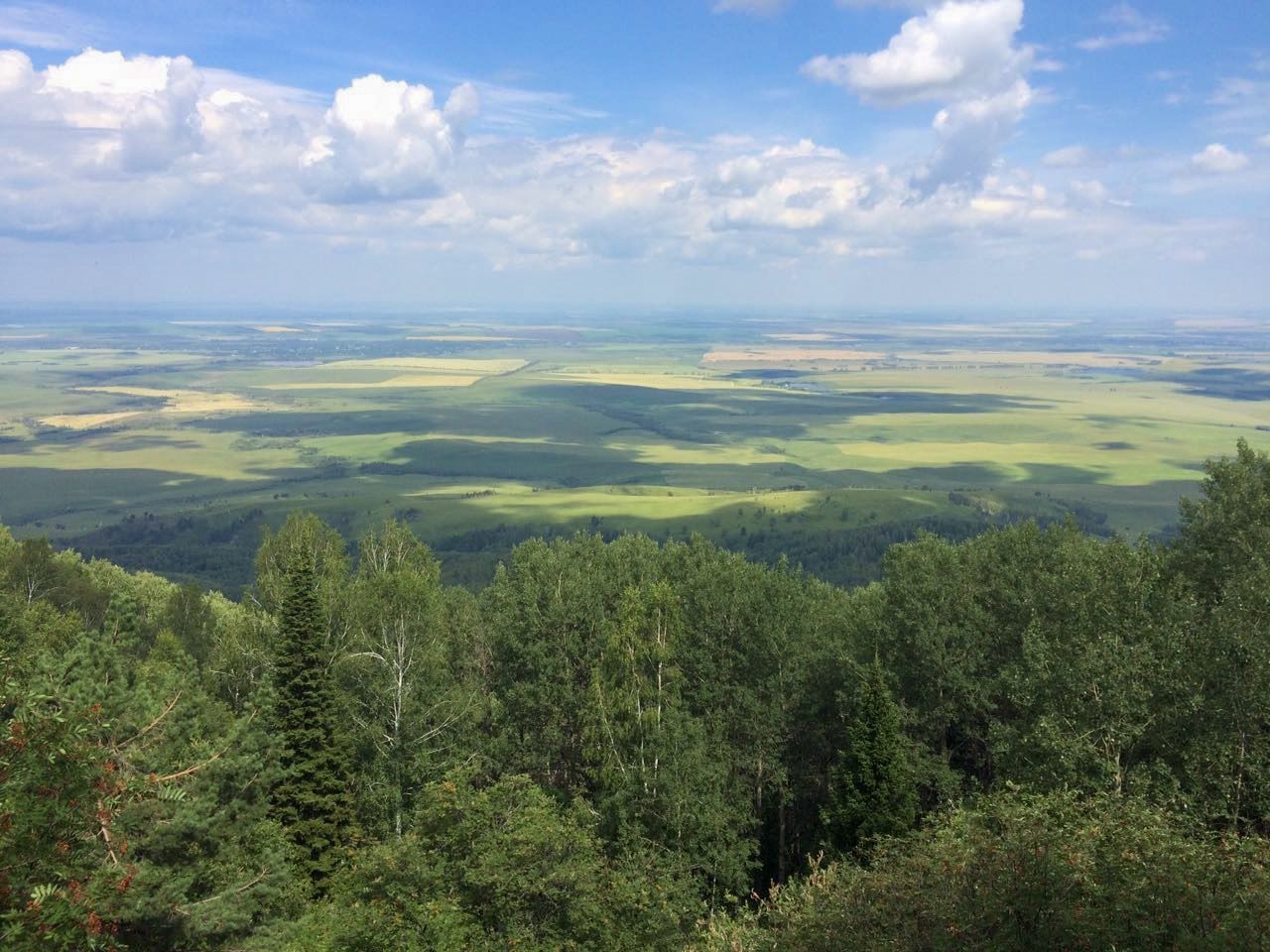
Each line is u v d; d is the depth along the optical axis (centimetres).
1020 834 2139
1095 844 2106
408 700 4847
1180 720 3394
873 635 5297
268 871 2981
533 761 5097
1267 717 3225
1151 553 4822
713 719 5116
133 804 2455
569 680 5284
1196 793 3161
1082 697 3500
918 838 2712
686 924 3534
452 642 6184
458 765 4566
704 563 6319
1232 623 3394
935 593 5069
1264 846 2038
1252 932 1756
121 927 2461
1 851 1642
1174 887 1906
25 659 2214
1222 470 4766
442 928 2766
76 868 1878
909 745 4794
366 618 5516
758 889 5075
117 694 2469
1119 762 3509
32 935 1606
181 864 2720
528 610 5425
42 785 1712
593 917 2980
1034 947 1947
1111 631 3894
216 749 2898
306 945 3006
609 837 4469
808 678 5269
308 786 4062
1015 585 5250
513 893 2938
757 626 5241
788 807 5375
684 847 4419
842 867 2888
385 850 3033
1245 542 4322
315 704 4191
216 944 2880
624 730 4662
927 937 2123
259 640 5491
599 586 6119
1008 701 4947
